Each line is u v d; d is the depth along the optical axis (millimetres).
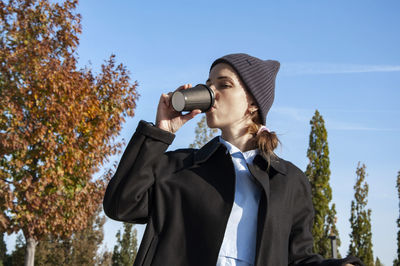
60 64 10531
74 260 27516
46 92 10164
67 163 10352
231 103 2098
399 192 27469
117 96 11328
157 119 2025
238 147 2172
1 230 10336
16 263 27703
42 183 10078
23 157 10141
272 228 1930
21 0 10664
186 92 1962
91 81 11375
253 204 1994
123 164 1910
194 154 2096
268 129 2197
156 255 1835
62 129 10281
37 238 11242
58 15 10930
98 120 11102
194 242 1860
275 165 2105
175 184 1962
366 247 26922
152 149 1908
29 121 10141
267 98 2236
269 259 1877
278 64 2453
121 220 1946
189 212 1912
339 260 1917
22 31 10688
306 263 2076
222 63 2176
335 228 27188
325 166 28094
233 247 1897
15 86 9984
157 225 1904
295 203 2146
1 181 9805
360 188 27891
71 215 11094
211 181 1962
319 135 28797
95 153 11156
